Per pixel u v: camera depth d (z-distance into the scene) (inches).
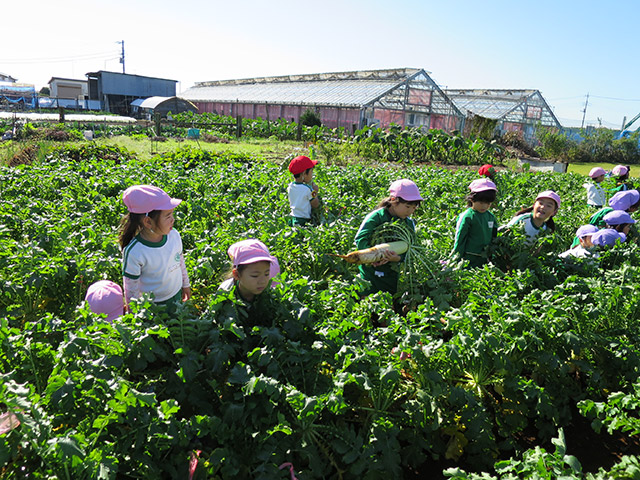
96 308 170.9
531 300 172.9
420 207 414.9
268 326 152.4
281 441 123.3
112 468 100.7
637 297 188.1
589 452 158.4
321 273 257.8
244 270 144.2
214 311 142.4
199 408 128.9
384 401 145.6
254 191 442.3
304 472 121.7
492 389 173.5
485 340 149.6
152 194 155.7
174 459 116.1
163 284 168.7
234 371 124.8
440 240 260.7
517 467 121.5
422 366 151.9
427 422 148.3
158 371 138.6
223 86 2662.4
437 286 190.1
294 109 1831.9
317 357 142.8
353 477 127.6
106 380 117.6
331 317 157.2
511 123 1862.7
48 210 318.3
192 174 532.7
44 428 103.1
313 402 119.8
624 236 248.8
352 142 1155.9
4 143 1008.9
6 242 222.5
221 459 114.3
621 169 458.6
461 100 2050.9
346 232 275.6
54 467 101.9
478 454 147.3
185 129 1526.8
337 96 1695.4
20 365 132.0
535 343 165.0
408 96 1594.5
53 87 3152.1
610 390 178.7
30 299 211.5
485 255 232.1
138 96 2947.8
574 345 159.0
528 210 251.3
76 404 117.2
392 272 197.5
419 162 1053.2
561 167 1035.9
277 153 1035.3
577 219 377.4
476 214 226.8
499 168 1057.5
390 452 129.4
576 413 176.2
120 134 1416.1
